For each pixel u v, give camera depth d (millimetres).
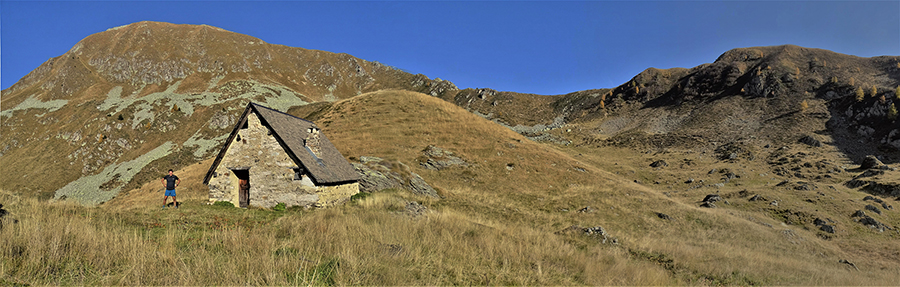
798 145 80438
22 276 5840
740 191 46062
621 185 49562
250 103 20422
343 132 58219
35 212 10867
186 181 42031
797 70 128750
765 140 87250
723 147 85188
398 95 79312
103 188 94938
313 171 19516
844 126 90000
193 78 196875
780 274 13133
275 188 19594
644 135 109125
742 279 11594
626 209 35938
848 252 26750
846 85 110938
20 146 130750
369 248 9484
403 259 8938
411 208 18188
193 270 6613
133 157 113375
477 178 46375
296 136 21547
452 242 11617
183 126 130875
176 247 8398
